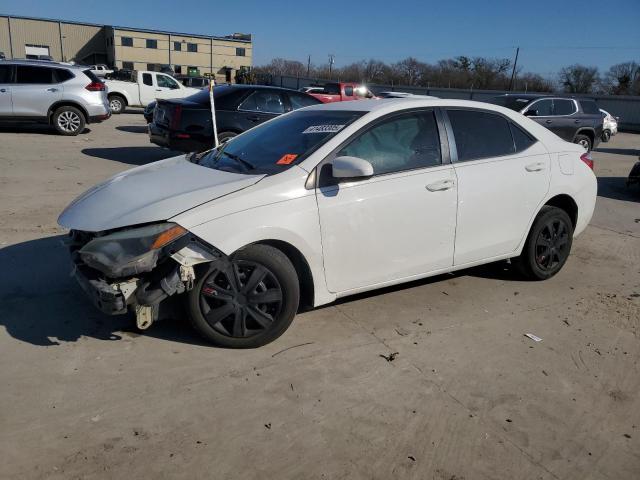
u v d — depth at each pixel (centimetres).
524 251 488
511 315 436
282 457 267
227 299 348
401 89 4959
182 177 385
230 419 292
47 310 403
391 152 399
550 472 266
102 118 1407
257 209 342
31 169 913
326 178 369
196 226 327
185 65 6856
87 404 298
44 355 344
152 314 340
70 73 1342
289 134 418
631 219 805
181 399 307
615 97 3641
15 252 517
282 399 311
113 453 263
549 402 321
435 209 409
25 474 247
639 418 311
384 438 284
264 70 7575
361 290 397
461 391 328
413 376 342
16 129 1443
